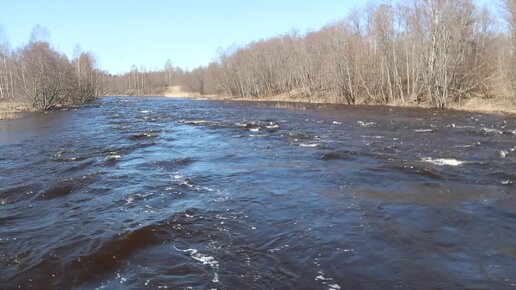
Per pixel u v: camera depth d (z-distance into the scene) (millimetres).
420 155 16312
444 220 8781
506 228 8273
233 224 8734
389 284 6035
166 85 156750
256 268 6641
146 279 6324
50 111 48094
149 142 21000
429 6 42969
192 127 28562
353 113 38188
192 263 6875
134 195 11031
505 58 38688
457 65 42750
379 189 11406
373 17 52531
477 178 12469
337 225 8570
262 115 38031
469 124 27031
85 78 82688
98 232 8273
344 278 6242
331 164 14898
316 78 64500
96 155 17328
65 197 11086
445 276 6266
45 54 54969
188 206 9961
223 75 89375
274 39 84188
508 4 39312
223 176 13211
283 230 8344
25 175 13781
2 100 66688
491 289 5859
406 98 49000
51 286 6211
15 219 9305
